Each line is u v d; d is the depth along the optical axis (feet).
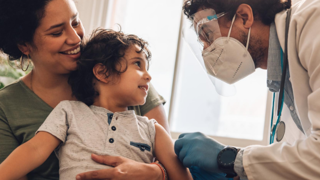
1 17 3.59
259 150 3.05
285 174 2.89
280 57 3.89
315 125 2.94
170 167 3.68
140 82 3.82
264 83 7.65
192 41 4.55
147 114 4.55
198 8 4.32
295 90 3.42
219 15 4.12
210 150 3.44
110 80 3.80
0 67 6.40
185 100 7.97
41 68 3.87
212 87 7.88
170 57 8.30
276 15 3.95
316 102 2.99
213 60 4.26
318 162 2.79
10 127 3.87
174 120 7.94
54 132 3.40
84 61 3.82
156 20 8.53
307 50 3.20
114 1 8.59
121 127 3.61
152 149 3.83
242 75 4.31
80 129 3.50
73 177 3.28
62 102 3.73
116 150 3.46
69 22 3.67
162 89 8.20
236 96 7.75
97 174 3.12
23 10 3.49
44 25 3.53
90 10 8.15
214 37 4.17
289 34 3.50
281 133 3.92
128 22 8.61
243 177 3.15
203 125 7.82
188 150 3.59
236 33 4.10
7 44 3.86
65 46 3.67
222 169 3.24
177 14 8.47
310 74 3.19
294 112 3.97
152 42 8.40
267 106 7.07
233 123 7.72
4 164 3.17
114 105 3.87
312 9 3.34
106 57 3.78
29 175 3.83
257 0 3.95
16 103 3.93
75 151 3.38
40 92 4.05
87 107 3.73
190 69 8.02
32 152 3.26
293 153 2.90
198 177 4.04
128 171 3.19
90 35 4.53
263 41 4.04
